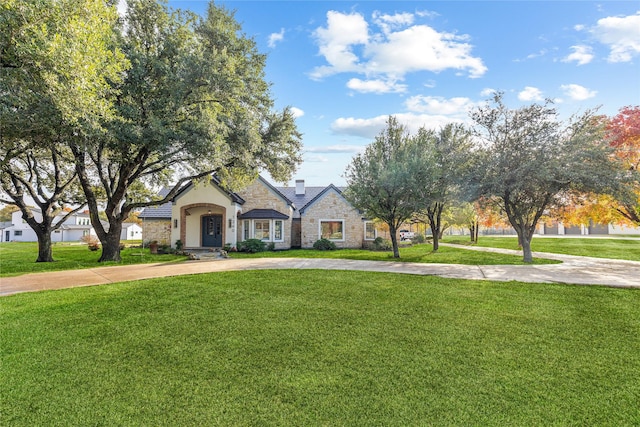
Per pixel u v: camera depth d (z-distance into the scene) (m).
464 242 33.53
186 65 13.19
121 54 9.86
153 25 14.84
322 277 11.16
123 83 13.02
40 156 17.81
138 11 14.50
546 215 16.80
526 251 15.59
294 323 6.39
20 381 4.18
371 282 10.29
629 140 14.77
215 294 8.73
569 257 17.97
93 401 3.72
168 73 13.36
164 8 14.94
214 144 13.70
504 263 15.21
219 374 4.36
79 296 8.56
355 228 26.73
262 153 17.61
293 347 5.24
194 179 18.84
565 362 4.68
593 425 3.28
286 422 3.32
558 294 8.58
